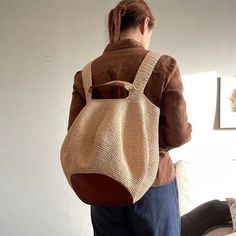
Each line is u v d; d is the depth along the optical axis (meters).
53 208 2.09
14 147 2.01
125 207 0.88
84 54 2.10
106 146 0.75
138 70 0.82
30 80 2.01
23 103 2.01
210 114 2.36
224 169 2.20
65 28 2.05
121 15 0.93
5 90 1.97
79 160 0.77
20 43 1.98
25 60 1.99
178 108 0.81
